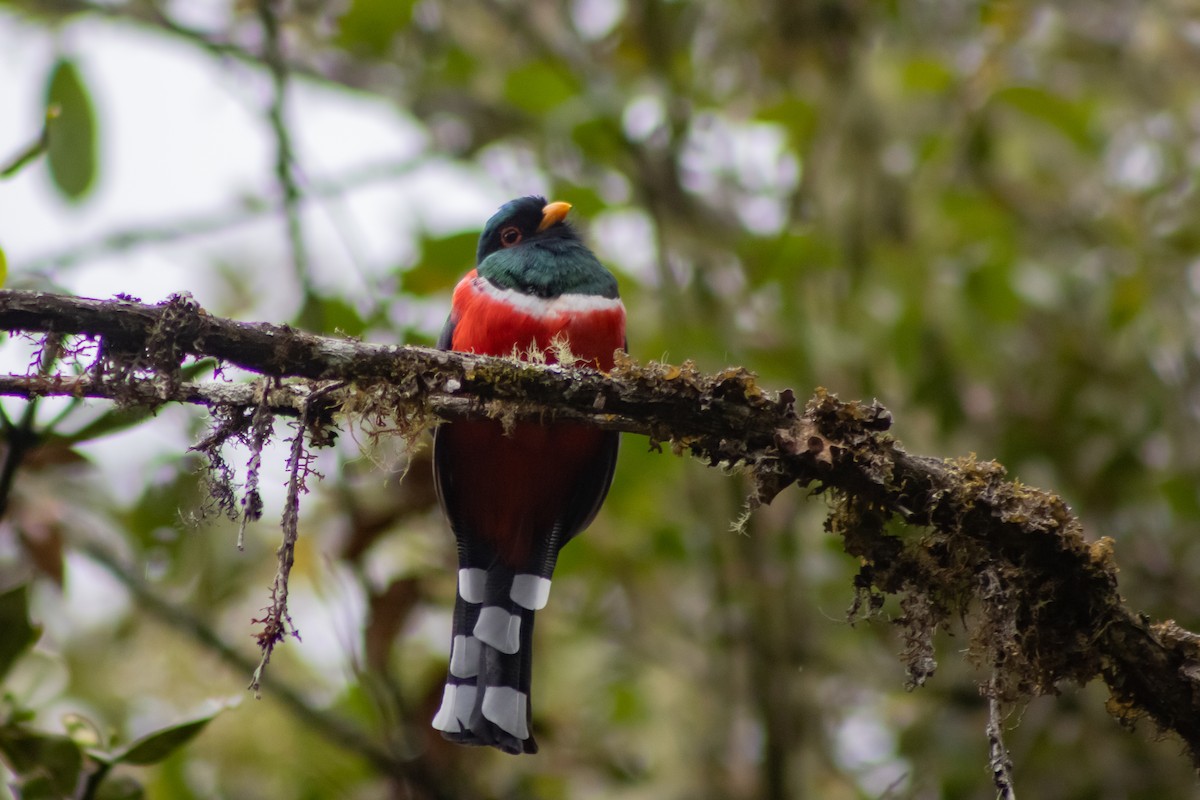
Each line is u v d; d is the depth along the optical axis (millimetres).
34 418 6625
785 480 5871
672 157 11836
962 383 10875
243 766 10148
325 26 12055
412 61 12438
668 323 10945
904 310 10500
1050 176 11883
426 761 8992
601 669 11203
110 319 5535
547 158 12250
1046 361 11195
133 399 5668
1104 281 11312
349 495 8875
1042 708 10578
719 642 10875
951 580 5863
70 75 10016
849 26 12062
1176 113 11727
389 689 8969
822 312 11156
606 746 10766
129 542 9477
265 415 5855
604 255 11602
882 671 11023
